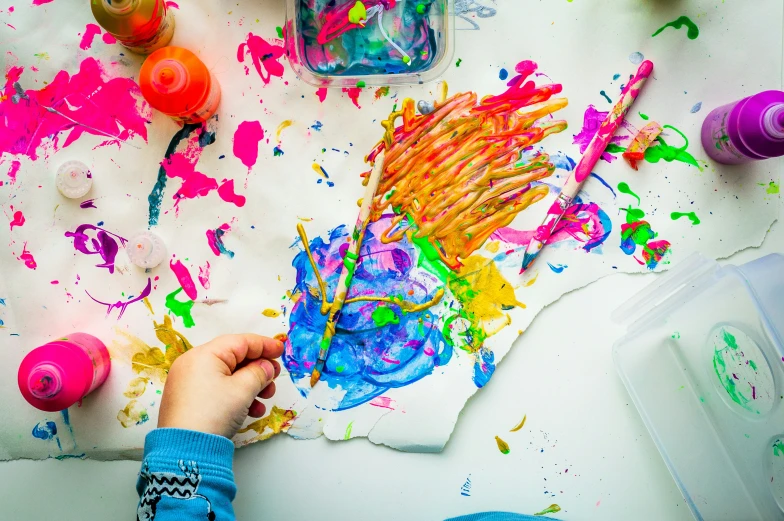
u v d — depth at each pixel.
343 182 0.66
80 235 0.66
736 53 0.66
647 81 0.66
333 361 0.65
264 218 0.66
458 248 0.66
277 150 0.66
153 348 0.66
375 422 0.64
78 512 0.65
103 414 0.65
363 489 0.64
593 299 0.65
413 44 0.66
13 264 0.66
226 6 0.66
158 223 0.66
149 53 0.66
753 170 0.66
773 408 0.53
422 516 0.64
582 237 0.66
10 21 0.65
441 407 0.64
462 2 0.66
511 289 0.65
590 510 0.64
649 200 0.66
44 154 0.66
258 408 0.63
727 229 0.65
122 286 0.66
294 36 0.65
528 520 0.62
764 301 0.55
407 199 0.66
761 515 0.57
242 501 0.64
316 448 0.65
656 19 0.66
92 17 0.65
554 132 0.66
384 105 0.66
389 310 0.65
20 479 0.65
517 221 0.66
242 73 0.66
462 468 0.65
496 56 0.66
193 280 0.66
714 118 0.64
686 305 0.60
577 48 0.66
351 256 0.64
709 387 0.59
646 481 0.64
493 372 0.65
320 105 0.66
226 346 0.56
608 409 0.65
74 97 0.66
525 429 0.65
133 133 0.66
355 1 0.65
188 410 0.53
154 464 0.50
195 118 0.65
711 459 0.60
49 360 0.59
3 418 0.65
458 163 0.66
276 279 0.66
